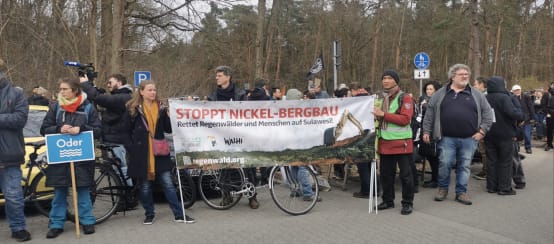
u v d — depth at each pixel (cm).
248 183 688
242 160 652
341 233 575
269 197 772
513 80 3322
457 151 737
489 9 2162
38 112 768
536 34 3134
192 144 639
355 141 671
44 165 615
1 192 611
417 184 826
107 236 565
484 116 721
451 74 728
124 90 686
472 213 673
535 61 3300
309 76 1474
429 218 644
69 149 552
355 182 912
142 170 595
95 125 580
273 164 657
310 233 576
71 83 555
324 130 667
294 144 661
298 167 682
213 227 602
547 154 1305
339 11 3394
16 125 529
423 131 752
